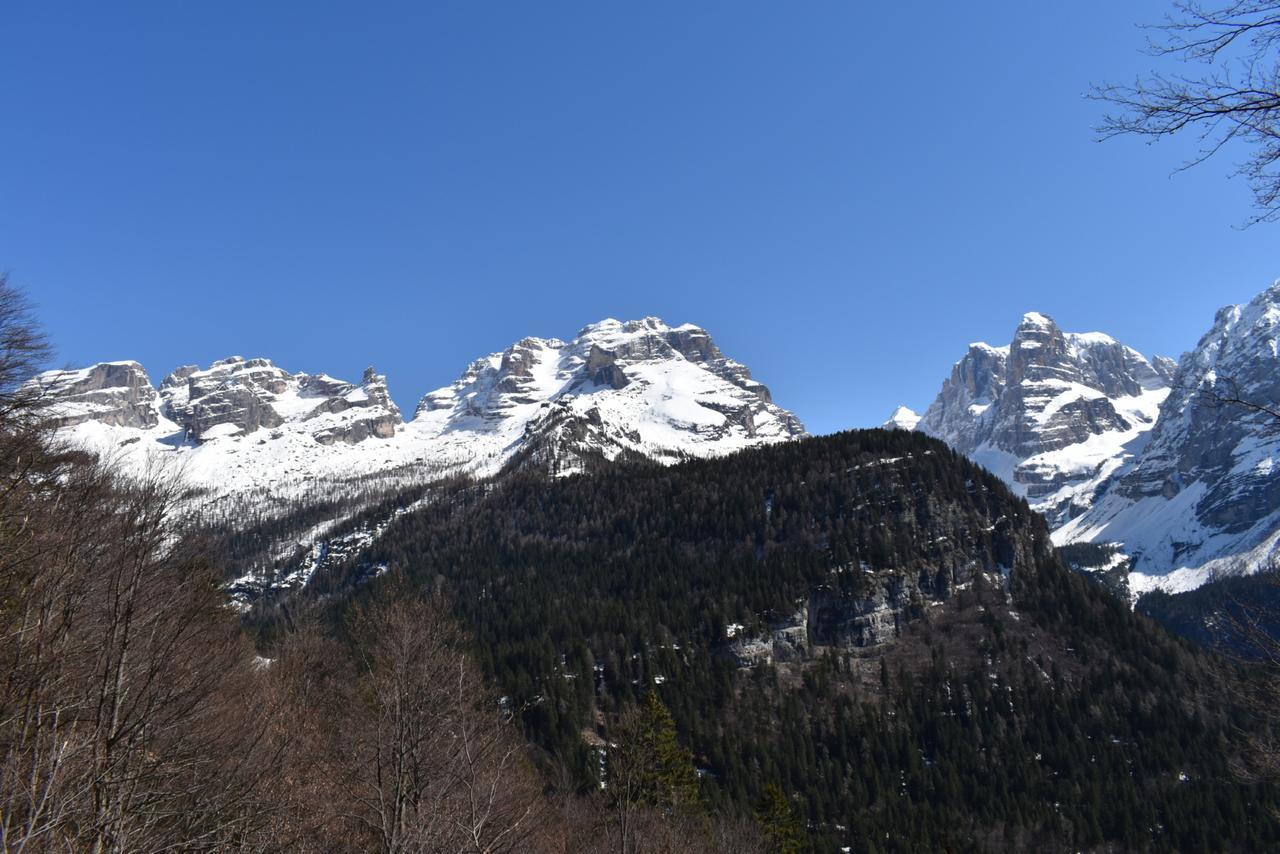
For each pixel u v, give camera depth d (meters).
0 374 20.09
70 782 15.66
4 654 15.80
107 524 19.72
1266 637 17.47
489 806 23.25
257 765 21.61
